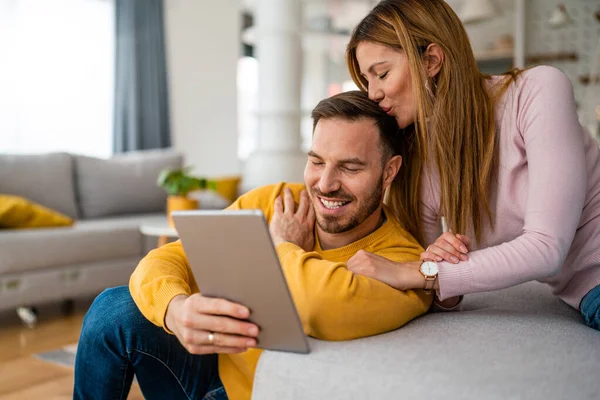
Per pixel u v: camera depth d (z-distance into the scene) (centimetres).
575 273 132
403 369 96
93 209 455
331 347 106
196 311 102
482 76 135
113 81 625
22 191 414
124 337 119
